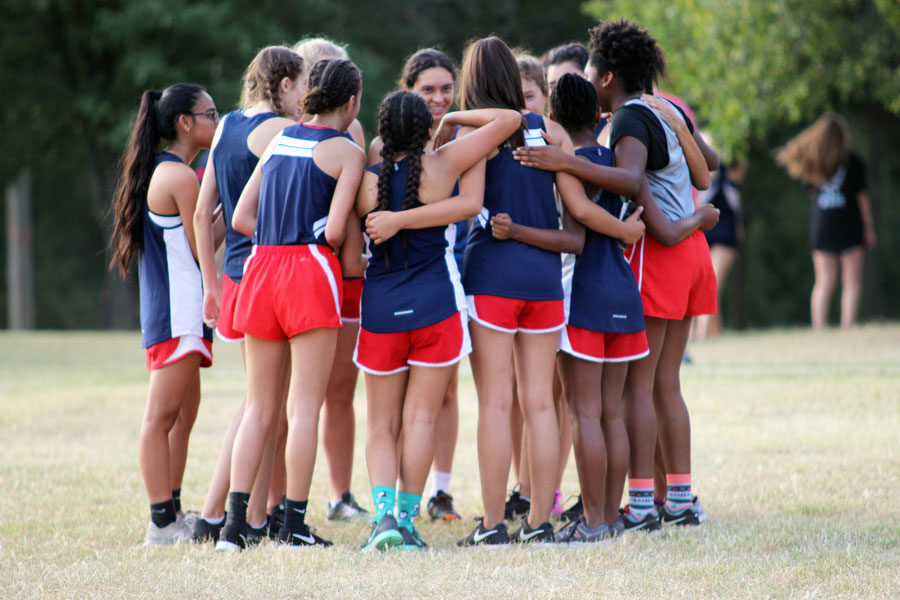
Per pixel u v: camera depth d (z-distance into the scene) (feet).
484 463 49.08
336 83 49.06
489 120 48.52
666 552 45.70
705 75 181.16
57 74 259.19
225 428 87.35
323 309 48.24
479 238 49.96
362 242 50.67
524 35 281.74
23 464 71.72
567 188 49.08
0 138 271.08
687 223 51.90
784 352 124.47
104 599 39.50
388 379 49.39
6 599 39.70
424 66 60.59
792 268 292.81
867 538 47.11
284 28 249.96
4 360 156.35
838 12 172.04
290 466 48.80
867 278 220.84
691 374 107.24
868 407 83.51
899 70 169.68
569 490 62.64
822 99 178.09
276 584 40.96
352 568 43.50
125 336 202.39
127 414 97.09
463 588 40.19
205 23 229.66
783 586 39.60
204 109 53.01
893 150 253.03
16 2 244.22
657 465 56.54
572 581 41.01
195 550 47.70
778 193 281.13
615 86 52.80
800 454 68.33
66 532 52.54
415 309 47.93
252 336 49.01
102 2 246.27
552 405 49.96
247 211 49.67
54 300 347.77
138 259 53.21
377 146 50.52
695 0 181.16
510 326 48.88
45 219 342.44
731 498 57.36
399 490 49.44
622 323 49.47
